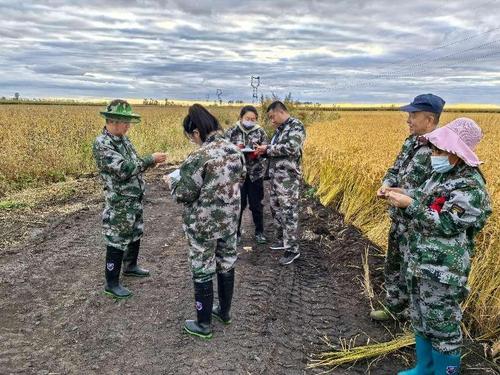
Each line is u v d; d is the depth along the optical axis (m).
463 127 2.90
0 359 3.59
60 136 13.05
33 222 7.14
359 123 32.16
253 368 3.58
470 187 2.81
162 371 3.51
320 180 10.24
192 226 3.80
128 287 4.96
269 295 4.89
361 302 4.84
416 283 3.18
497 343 3.82
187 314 4.39
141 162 4.54
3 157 10.41
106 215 4.54
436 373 3.18
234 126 6.62
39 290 4.80
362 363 3.75
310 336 4.13
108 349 3.79
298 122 5.55
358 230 7.18
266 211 8.79
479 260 4.69
